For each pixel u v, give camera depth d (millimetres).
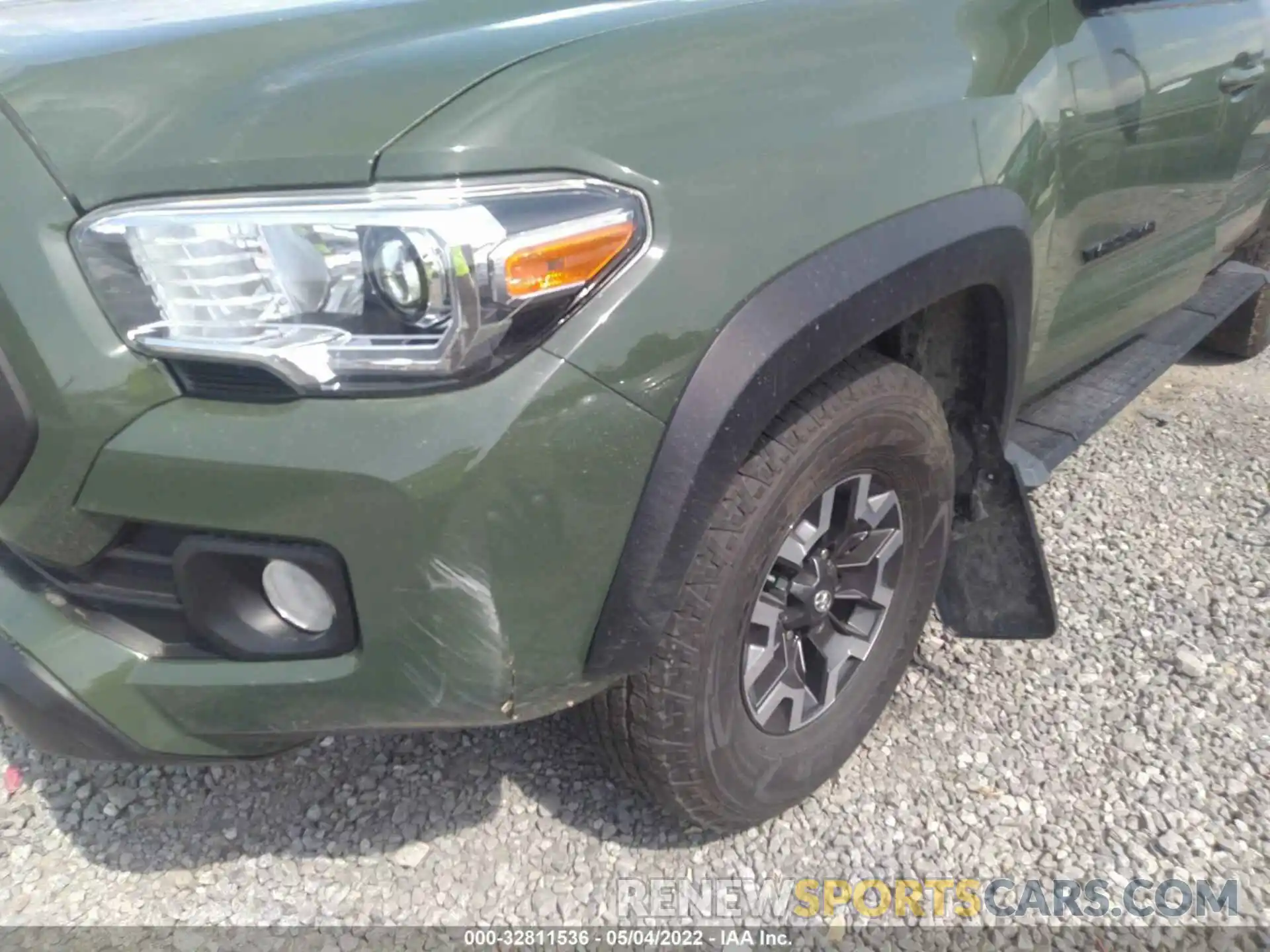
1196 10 2572
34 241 1333
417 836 2023
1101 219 2340
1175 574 2785
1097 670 2430
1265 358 4344
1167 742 2223
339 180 1277
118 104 1401
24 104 1386
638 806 2082
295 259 1281
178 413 1339
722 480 1454
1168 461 3400
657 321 1372
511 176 1294
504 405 1292
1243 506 3119
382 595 1335
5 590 1586
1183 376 4148
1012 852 1980
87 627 1551
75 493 1408
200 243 1294
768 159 1484
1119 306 2734
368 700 1423
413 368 1275
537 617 1402
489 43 1485
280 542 1356
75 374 1338
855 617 2076
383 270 1260
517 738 2246
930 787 2121
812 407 1650
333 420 1293
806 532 1828
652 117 1403
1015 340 2031
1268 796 2086
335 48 1524
